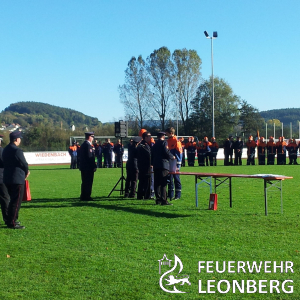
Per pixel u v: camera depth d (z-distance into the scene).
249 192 13.84
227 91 55.50
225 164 29.34
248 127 56.56
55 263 6.55
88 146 12.51
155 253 6.95
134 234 8.16
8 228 8.85
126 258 6.73
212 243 7.44
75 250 7.20
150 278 5.94
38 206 11.67
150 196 12.77
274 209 10.51
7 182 8.80
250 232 8.16
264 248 7.12
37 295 5.37
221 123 55.03
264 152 29.52
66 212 10.66
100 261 6.61
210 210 10.51
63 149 41.38
